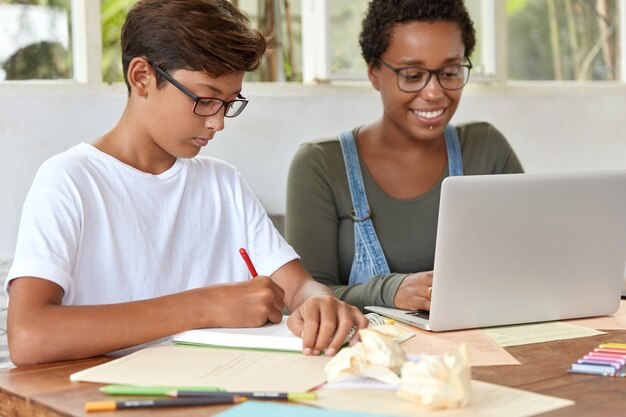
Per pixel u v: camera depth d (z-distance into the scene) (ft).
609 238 5.66
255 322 5.03
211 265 6.23
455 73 7.35
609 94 13.20
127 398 3.93
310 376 4.20
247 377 4.18
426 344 5.02
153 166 6.00
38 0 8.94
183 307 4.94
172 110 5.48
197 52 5.32
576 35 13.19
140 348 5.10
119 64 9.57
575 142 12.81
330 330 4.68
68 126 8.79
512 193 5.28
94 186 5.64
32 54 8.93
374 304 6.29
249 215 6.48
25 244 5.14
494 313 5.46
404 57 7.23
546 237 5.46
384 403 3.82
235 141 9.84
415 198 7.49
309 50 10.65
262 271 6.35
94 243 5.61
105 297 5.65
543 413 3.70
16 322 4.80
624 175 5.58
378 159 7.62
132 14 5.63
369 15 7.52
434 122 7.34
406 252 7.41
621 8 13.58
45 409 3.87
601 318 5.82
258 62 5.66
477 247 5.27
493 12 11.85
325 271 7.38
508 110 12.07
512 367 4.50
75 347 4.75
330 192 7.50
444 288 5.26
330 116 10.53
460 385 3.73
